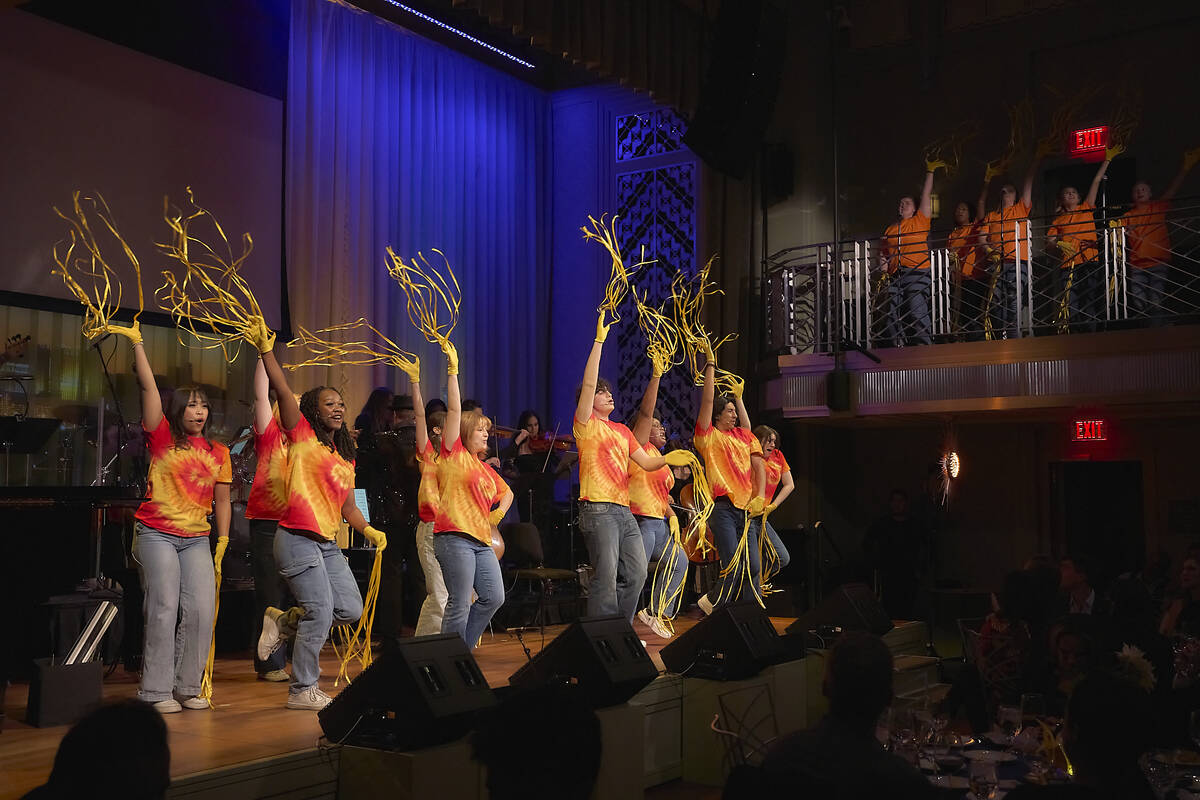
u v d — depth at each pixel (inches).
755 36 380.2
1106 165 367.6
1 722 174.7
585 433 228.5
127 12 343.6
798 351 398.0
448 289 453.4
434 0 449.4
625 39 386.6
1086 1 406.6
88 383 334.6
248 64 378.6
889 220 441.1
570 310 496.4
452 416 198.2
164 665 179.0
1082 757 94.0
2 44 312.7
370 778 151.3
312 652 184.5
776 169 434.9
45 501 211.3
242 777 142.0
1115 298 335.0
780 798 72.2
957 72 431.5
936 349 355.6
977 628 247.1
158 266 347.3
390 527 254.8
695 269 457.7
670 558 275.1
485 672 224.5
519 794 62.7
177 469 181.6
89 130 331.9
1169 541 398.3
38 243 318.0
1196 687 172.7
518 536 286.2
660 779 212.8
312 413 190.4
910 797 106.9
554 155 506.6
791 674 232.8
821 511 427.5
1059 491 421.7
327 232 409.4
